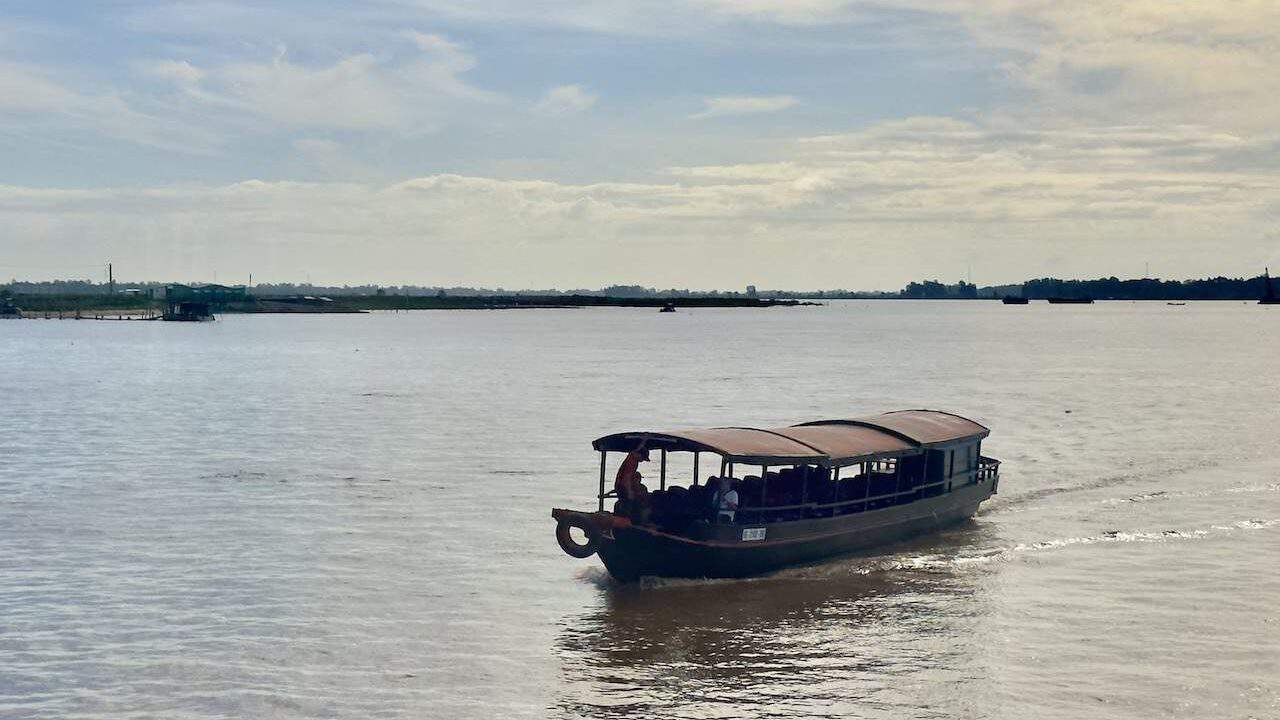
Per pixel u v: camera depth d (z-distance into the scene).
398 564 33.97
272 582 32.06
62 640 27.17
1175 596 30.53
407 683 24.66
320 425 68.81
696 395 89.94
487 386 99.06
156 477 49.16
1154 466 51.66
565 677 24.97
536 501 43.59
